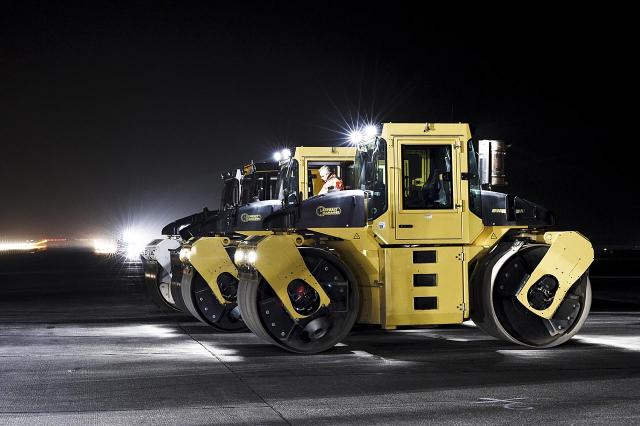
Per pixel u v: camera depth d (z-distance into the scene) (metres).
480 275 12.17
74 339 13.45
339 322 11.67
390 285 11.89
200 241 14.06
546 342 11.95
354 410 8.03
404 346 12.19
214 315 14.30
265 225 12.89
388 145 12.02
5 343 12.98
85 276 34.88
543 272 11.84
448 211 12.08
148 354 11.63
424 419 7.65
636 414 7.78
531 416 7.73
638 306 18.38
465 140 12.20
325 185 15.41
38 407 8.26
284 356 11.34
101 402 8.47
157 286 17.72
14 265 48.62
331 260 11.71
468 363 10.61
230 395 8.76
